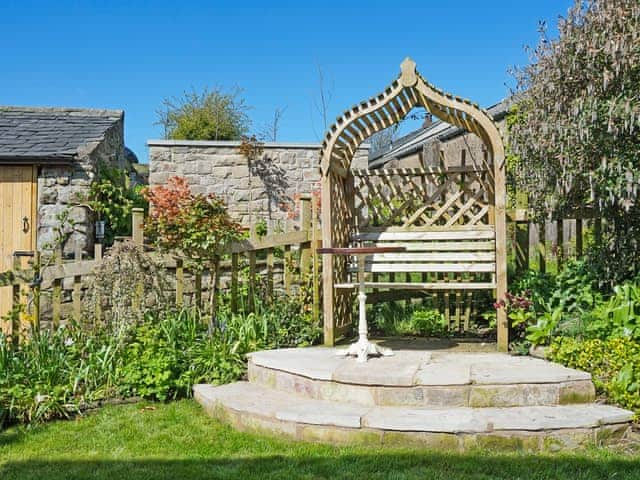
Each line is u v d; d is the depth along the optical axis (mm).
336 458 3617
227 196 11867
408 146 17719
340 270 6160
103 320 6023
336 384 4336
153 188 10500
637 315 4699
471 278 6652
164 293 6344
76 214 8367
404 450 3699
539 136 5180
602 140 4680
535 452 3660
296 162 12055
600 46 4586
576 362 4492
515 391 4102
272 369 4797
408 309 6844
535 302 5453
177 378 5105
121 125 10859
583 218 5906
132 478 3412
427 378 4148
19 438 4164
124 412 4715
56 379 5004
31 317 5570
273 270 6848
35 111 10172
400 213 6480
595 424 3725
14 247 8328
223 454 3779
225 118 20266
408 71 5238
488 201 6145
